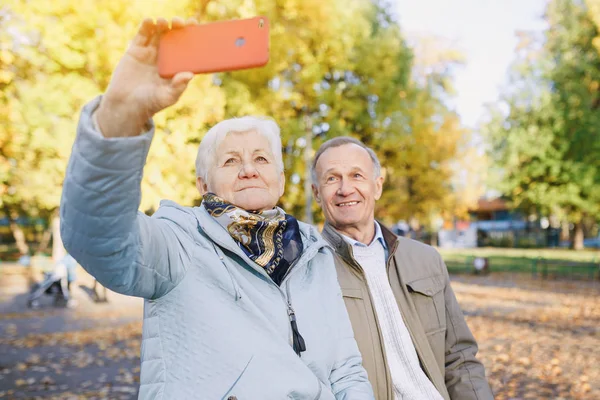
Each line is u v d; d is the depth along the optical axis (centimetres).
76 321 1039
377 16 1548
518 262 2342
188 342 135
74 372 650
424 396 211
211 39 99
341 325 172
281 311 150
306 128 1205
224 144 165
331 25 1088
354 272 219
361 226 236
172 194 672
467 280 1738
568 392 563
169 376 134
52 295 1308
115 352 761
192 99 696
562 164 2614
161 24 98
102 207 104
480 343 802
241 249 149
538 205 3055
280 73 1159
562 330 891
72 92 650
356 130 1437
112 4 595
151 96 98
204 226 147
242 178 161
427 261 238
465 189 3100
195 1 629
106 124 101
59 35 616
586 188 2559
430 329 228
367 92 1362
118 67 99
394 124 1442
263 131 169
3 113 663
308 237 177
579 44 2466
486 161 3155
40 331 927
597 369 649
